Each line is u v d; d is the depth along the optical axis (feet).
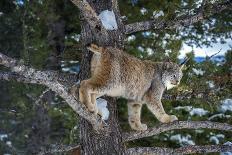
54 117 64.28
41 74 24.50
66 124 53.83
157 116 34.73
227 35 54.60
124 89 31.78
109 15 30.68
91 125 29.35
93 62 30.09
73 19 61.41
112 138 29.63
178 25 31.96
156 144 49.93
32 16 60.59
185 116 51.67
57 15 61.57
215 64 49.26
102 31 29.60
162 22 31.86
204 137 52.54
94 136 29.30
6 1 62.64
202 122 31.78
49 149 32.89
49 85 24.77
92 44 29.35
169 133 52.49
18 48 61.21
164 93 36.50
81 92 28.45
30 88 53.93
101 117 28.50
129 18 52.60
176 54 44.55
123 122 54.39
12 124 64.13
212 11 32.07
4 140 64.08
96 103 28.99
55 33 62.39
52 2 60.18
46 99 54.54
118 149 29.78
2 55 23.48
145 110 54.19
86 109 27.04
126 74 31.30
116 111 30.58
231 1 32.12
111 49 30.25
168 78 35.58
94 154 29.27
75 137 47.75
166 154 31.81
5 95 59.88
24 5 60.75
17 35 61.77
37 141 63.77
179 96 35.40
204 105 47.44
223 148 32.37
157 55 46.11
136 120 34.94
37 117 63.31
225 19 54.08
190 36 54.08
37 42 58.08
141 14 51.37
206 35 54.54
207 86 35.70
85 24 30.55
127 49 51.13
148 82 34.27
